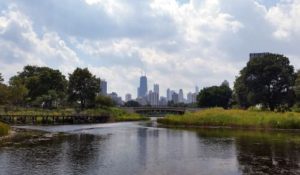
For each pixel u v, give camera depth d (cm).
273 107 13600
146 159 3838
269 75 13200
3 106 13450
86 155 4109
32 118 11669
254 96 13362
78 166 3434
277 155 4094
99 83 16662
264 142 5378
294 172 3156
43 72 18062
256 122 8538
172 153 4278
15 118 11719
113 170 3256
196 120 9669
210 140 5716
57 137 6272
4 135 6506
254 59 13725
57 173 3133
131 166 3441
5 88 12800
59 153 4259
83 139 5916
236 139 5856
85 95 16238
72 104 17312
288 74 13350
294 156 4016
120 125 10862
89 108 16612
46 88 17638
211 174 3105
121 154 4200
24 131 7744
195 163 3600
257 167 3384
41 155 4091
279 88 13288
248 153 4256
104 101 17338
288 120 8225
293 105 13250
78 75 16212
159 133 7238
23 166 3425
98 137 6306
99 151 4447
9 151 4403
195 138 6069
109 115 14675
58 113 13175
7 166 3422
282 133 7031
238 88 14462
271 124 8300
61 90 18400
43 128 8994
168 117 11200
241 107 14875
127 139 5947
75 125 10850
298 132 7275
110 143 5328
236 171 3216
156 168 3347
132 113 17925
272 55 13675
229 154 4184
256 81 13375
